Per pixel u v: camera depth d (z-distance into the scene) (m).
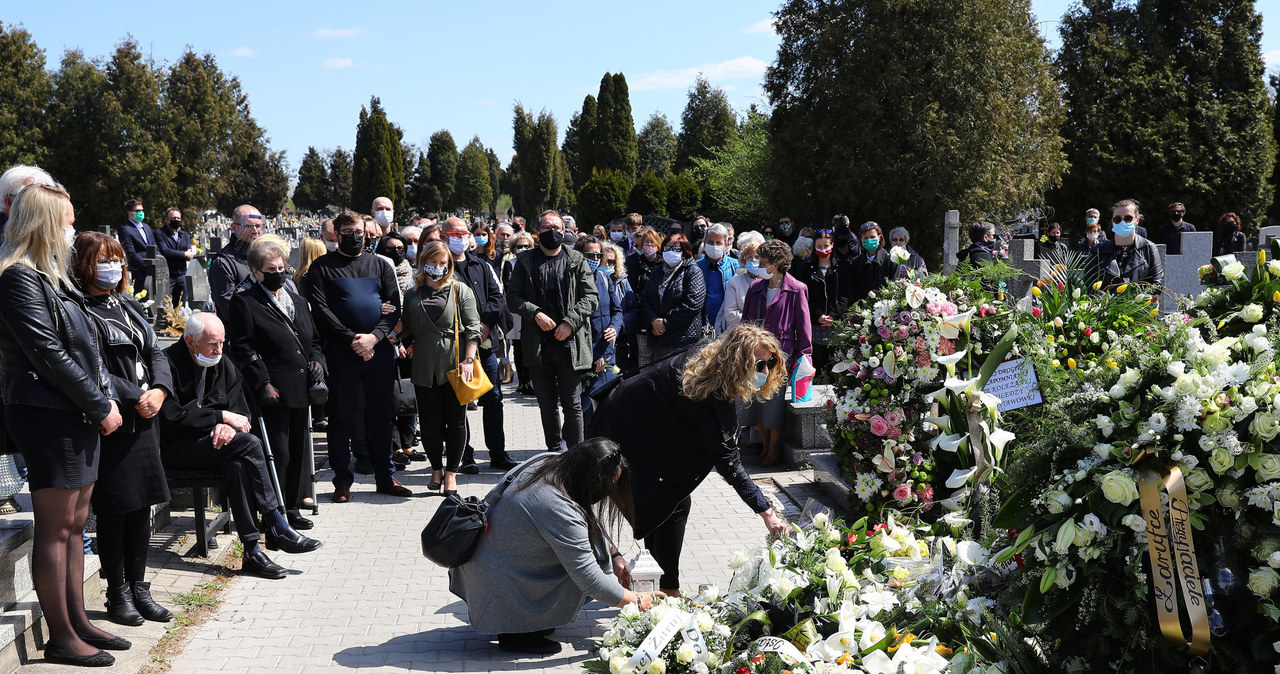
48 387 3.79
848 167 25.73
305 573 5.39
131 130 40.22
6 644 3.86
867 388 5.38
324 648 4.36
